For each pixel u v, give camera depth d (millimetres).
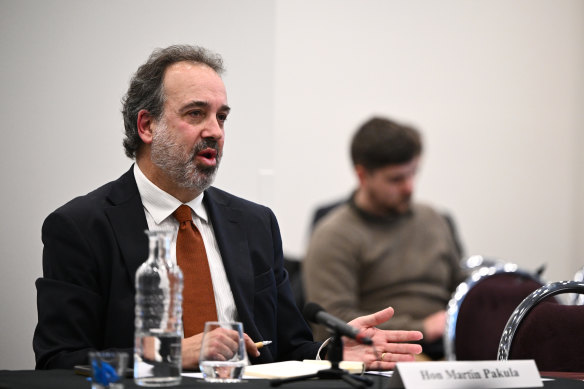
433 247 9234
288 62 11820
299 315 5207
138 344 3230
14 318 6219
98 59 6566
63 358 4180
